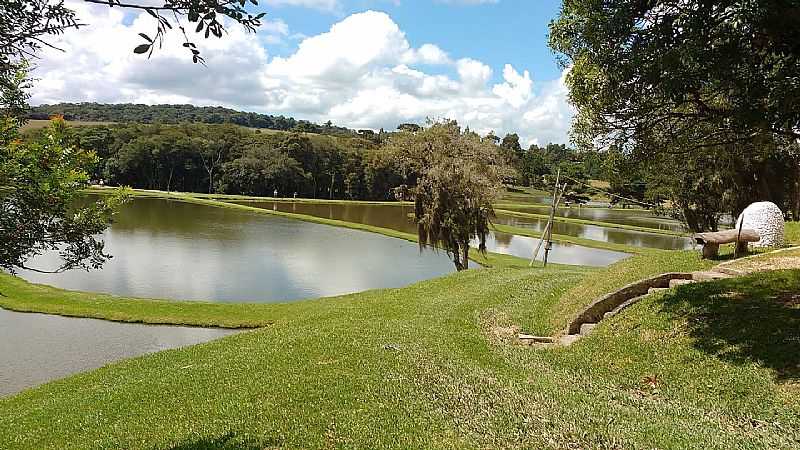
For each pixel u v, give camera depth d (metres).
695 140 11.27
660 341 10.27
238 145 121.38
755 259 13.28
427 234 32.56
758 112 8.11
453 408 7.78
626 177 12.22
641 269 15.02
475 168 31.36
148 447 7.38
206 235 48.59
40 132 6.25
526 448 6.28
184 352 14.08
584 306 13.66
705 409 7.91
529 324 14.06
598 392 8.63
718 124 10.12
